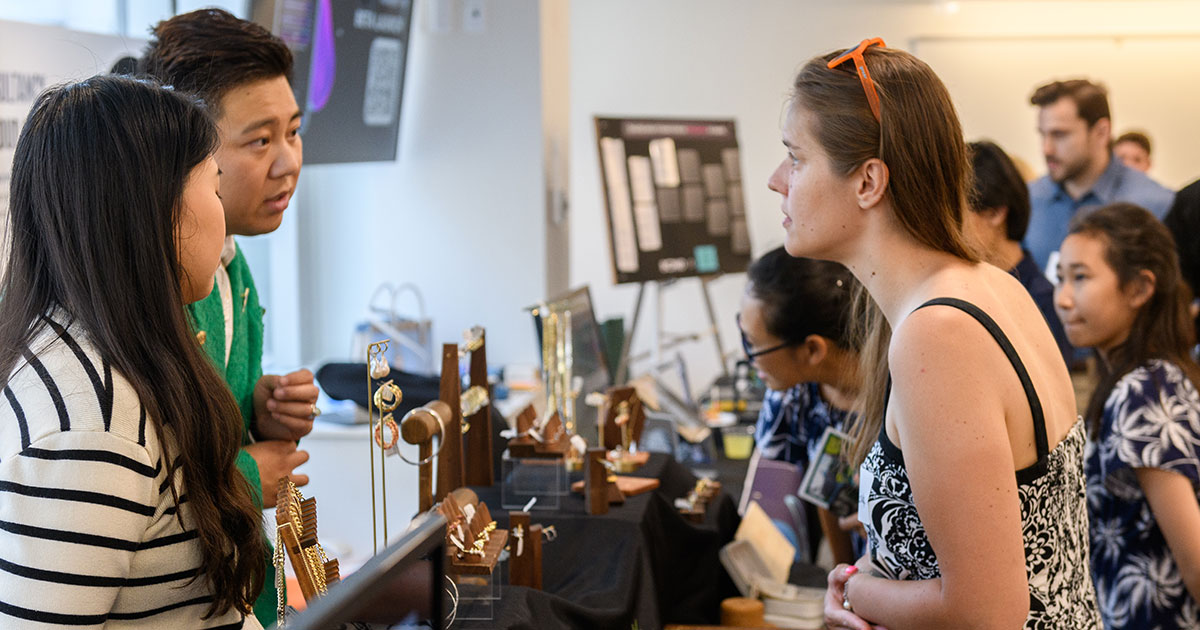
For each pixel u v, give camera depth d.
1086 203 5.31
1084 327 2.04
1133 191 5.24
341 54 3.69
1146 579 1.90
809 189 1.21
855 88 1.18
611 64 6.98
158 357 0.93
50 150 0.93
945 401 1.08
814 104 1.20
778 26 6.85
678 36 6.92
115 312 0.92
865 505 1.25
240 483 1.03
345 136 3.82
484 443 2.06
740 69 6.90
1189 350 1.98
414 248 4.30
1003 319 1.13
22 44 2.39
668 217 5.42
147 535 0.93
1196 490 1.84
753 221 6.98
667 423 3.95
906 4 6.76
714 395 5.40
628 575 1.77
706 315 7.10
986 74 6.75
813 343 1.98
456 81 4.23
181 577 0.96
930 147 1.16
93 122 0.94
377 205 4.31
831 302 1.95
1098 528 1.99
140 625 0.96
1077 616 1.21
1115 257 1.97
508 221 4.26
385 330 3.91
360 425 3.39
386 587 0.67
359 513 3.35
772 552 2.41
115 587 0.89
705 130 5.77
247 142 1.47
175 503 0.95
